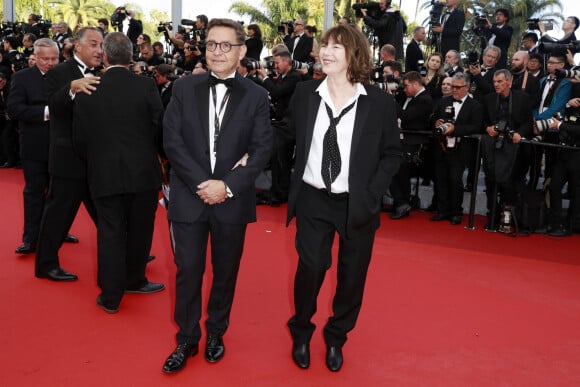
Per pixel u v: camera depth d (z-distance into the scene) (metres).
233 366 2.72
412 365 2.80
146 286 3.69
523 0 11.91
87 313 3.32
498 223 5.82
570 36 6.79
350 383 2.61
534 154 5.86
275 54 6.51
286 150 6.49
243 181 2.56
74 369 2.64
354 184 2.49
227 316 2.82
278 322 3.25
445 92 6.29
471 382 2.65
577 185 5.59
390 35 7.31
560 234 5.62
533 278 4.23
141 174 3.22
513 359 2.90
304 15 17.34
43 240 3.77
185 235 2.65
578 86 5.53
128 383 2.53
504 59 7.11
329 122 2.53
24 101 4.14
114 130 3.15
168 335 3.05
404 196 6.22
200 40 7.12
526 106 5.55
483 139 5.55
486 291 3.89
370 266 4.35
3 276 3.89
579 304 3.72
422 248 4.96
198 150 2.59
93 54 3.56
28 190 4.34
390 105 2.58
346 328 2.73
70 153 3.61
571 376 2.74
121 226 3.28
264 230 5.38
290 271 4.16
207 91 2.62
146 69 6.82
